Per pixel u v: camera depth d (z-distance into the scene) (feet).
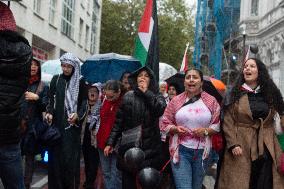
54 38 93.30
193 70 20.21
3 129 13.82
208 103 20.06
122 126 21.49
